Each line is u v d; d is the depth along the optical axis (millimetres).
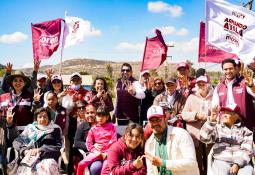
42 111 3668
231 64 3670
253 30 4270
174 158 2715
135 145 2891
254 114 3672
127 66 4449
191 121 3768
